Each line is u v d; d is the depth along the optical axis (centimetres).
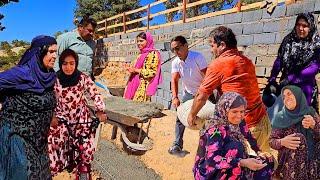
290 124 356
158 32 1466
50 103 330
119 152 591
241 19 935
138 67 652
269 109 376
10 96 312
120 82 1791
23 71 308
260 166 278
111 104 623
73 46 560
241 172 287
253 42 857
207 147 286
